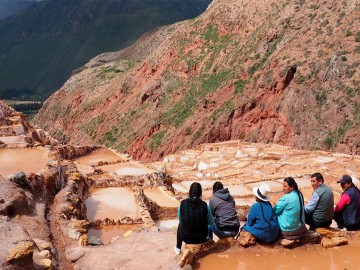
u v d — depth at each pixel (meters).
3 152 21.92
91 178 21.95
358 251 10.70
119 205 17.92
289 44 69.31
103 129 101.06
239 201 21.81
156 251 10.34
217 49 88.81
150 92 95.00
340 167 30.06
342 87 58.03
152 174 22.92
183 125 75.00
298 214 10.65
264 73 68.44
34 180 14.85
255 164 32.12
